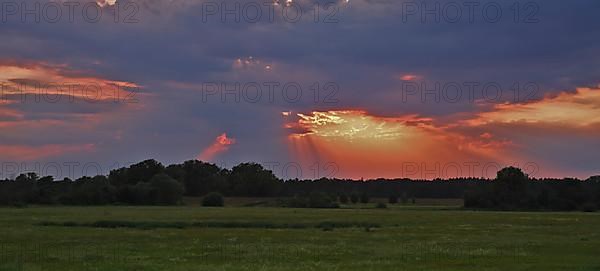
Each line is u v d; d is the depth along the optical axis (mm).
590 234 70000
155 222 94500
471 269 37844
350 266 39125
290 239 62188
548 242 57750
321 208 181625
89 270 37625
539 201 188250
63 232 73188
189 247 52500
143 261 41906
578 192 187375
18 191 191875
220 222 95125
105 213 125562
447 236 66812
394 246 53375
